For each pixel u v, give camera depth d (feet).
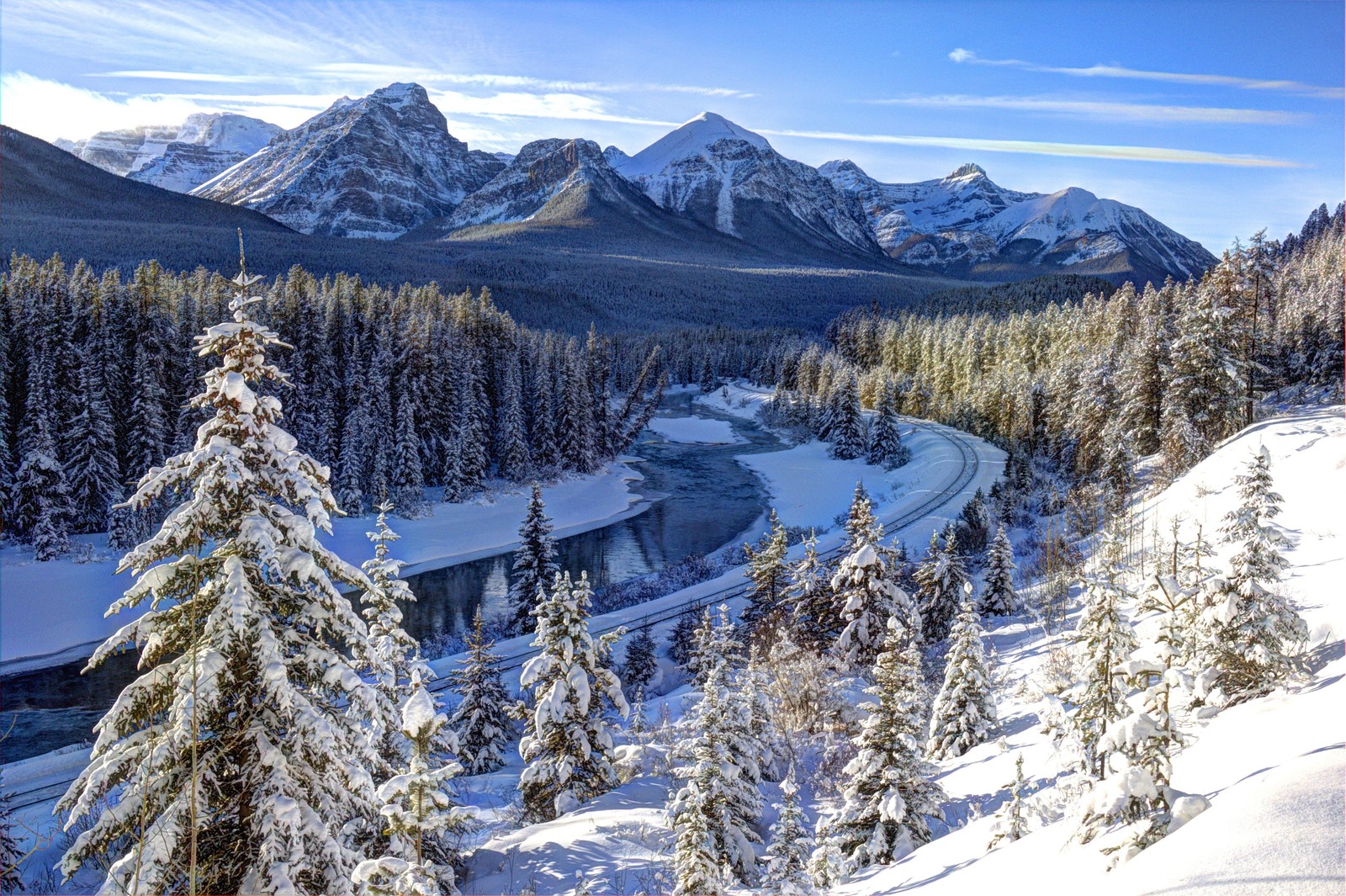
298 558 34.50
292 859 32.30
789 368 507.71
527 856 52.44
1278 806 19.83
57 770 96.02
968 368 396.78
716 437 413.18
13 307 191.93
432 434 255.91
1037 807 39.63
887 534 203.62
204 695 31.37
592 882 47.88
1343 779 20.66
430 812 29.27
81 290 205.26
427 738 29.76
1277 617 49.67
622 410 383.45
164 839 30.81
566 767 64.34
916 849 48.67
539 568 153.58
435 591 182.29
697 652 97.86
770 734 78.95
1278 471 123.54
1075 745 44.14
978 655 75.97
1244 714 42.14
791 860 42.60
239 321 35.37
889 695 52.75
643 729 85.92
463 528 223.10
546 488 268.41
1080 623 45.50
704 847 44.14
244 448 34.94
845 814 52.47
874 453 324.39
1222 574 53.72
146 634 34.37
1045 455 287.89
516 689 118.01
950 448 308.81
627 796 65.16
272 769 33.81
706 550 217.97
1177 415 174.40
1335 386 203.51
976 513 191.93
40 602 149.28
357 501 217.36
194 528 33.76
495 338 307.37
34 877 59.98
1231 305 176.45
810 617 119.75
